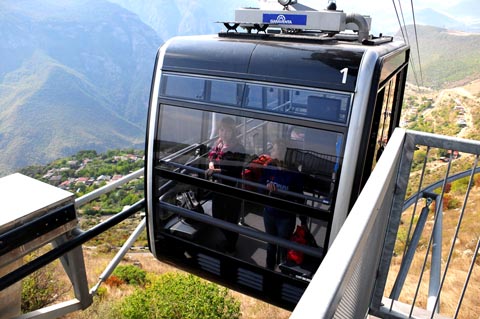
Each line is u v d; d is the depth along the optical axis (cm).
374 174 149
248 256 371
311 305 81
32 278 829
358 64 303
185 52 369
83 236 232
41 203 215
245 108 336
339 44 343
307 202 322
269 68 328
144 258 2217
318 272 92
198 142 365
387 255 233
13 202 214
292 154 322
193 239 396
